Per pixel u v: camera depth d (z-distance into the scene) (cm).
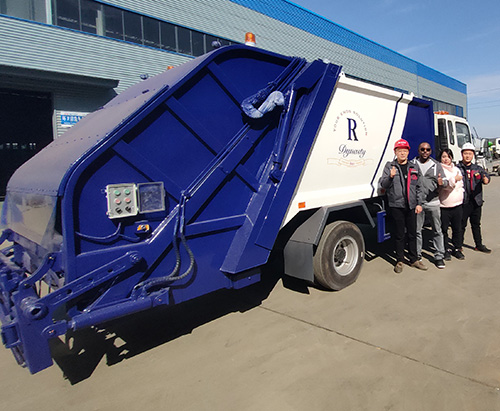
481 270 519
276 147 371
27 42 1096
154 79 373
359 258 487
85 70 1216
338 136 444
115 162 270
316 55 2031
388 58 2633
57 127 1195
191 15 1480
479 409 238
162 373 300
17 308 240
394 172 483
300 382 277
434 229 538
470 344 320
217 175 327
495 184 1909
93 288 263
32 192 297
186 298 313
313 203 419
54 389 285
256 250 351
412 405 246
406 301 420
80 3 1197
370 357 307
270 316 397
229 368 302
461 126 903
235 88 338
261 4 1741
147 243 284
